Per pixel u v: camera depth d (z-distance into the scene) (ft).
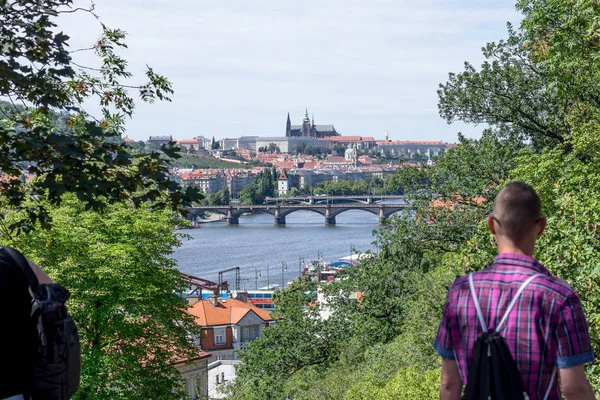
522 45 127.75
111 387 100.07
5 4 33.40
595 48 82.94
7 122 38.24
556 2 86.99
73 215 104.27
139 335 104.01
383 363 141.28
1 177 34.91
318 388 157.28
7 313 11.57
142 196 33.40
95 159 31.58
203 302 358.02
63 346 11.55
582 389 12.35
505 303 12.70
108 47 44.57
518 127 131.44
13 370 11.53
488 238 59.98
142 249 104.68
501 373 12.36
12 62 33.04
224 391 191.83
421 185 130.72
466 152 124.98
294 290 199.31
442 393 13.38
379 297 171.53
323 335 177.88
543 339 12.39
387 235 134.82
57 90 34.35
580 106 104.88
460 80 130.00
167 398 103.76
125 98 45.24
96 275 99.25
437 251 137.28
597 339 45.34
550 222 49.21
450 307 13.24
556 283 12.79
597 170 70.44
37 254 94.89
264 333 182.91
